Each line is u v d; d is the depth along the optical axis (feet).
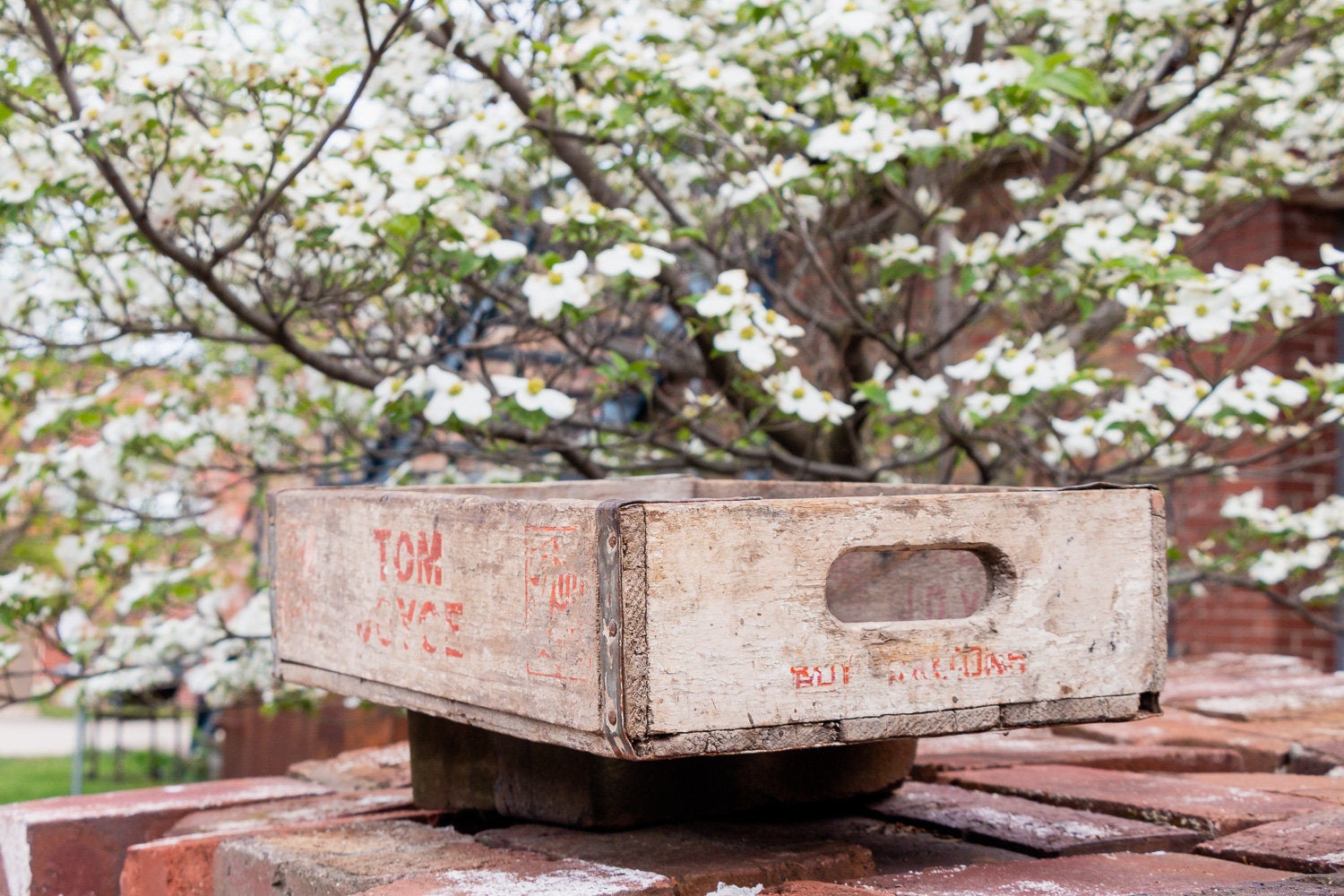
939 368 12.00
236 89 8.43
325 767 9.16
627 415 13.83
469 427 9.56
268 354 12.02
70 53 8.29
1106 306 11.90
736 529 4.25
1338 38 10.68
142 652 11.18
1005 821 6.00
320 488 6.72
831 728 4.37
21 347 9.97
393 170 8.27
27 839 7.04
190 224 9.62
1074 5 9.27
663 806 5.80
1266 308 9.35
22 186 8.15
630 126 9.77
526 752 6.06
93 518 11.41
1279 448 10.09
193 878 6.15
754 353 8.39
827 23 8.47
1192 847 5.74
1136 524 4.95
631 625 4.10
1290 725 8.70
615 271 8.25
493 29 9.73
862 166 8.87
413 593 5.41
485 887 4.77
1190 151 11.20
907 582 6.60
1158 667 4.93
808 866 5.14
